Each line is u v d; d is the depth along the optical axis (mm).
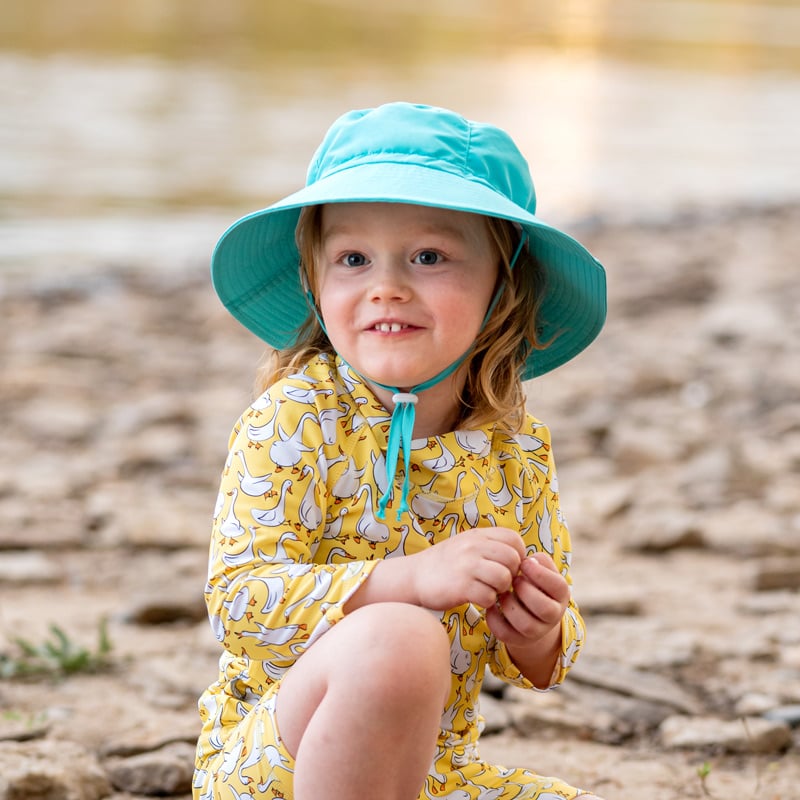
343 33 45312
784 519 5707
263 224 2711
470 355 2590
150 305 10680
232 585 2383
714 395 7969
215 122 21766
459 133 2570
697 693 3934
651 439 6914
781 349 9227
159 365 8727
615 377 8406
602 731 3678
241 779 2352
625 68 40469
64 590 4797
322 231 2572
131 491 5965
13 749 3299
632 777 3381
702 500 5965
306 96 26438
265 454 2463
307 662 2264
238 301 2826
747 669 4113
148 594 4602
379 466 2492
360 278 2496
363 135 2572
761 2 90375
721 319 10148
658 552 5340
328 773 2164
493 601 2307
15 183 15555
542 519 2668
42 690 3848
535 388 8000
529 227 2613
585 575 5004
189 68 30500
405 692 2152
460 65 37562
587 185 18750
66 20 39656
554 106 28500
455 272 2490
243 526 2424
